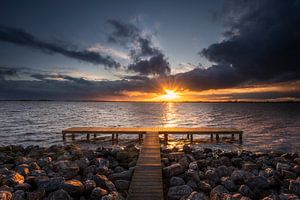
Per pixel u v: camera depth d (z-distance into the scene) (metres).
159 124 41.72
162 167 10.68
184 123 43.81
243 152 14.00
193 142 23.05
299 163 11.38
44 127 35.16
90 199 7.42
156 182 8.10
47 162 11.09
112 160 12.40
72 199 7.25
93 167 9.87
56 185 7.75
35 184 8.10
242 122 45.50
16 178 8.36
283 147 21.19
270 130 32.97
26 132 29.86
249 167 10.15
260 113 77.62
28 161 11.45
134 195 7.12
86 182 8.09
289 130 32.91
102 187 8.22
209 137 26.11
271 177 8.40
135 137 25.56
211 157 13.12
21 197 6.97
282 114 71.81
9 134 28.23
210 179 8.92
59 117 55.53
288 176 9.00
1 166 10.88
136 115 66.62
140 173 9.05
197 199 6.77
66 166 10.09
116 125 39.72
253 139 25.23
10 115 60.44
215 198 7.03
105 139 24.36
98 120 48.88
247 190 7.60
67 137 26.06
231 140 23.73
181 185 8.19
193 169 9.91
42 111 82.62
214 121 47.94
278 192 7.80
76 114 67.44
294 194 7.49
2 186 7.62
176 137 25.75
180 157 12.09
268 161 11.57
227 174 9.34
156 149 13.64
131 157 12.70
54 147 15.89
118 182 8.50
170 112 84.56
